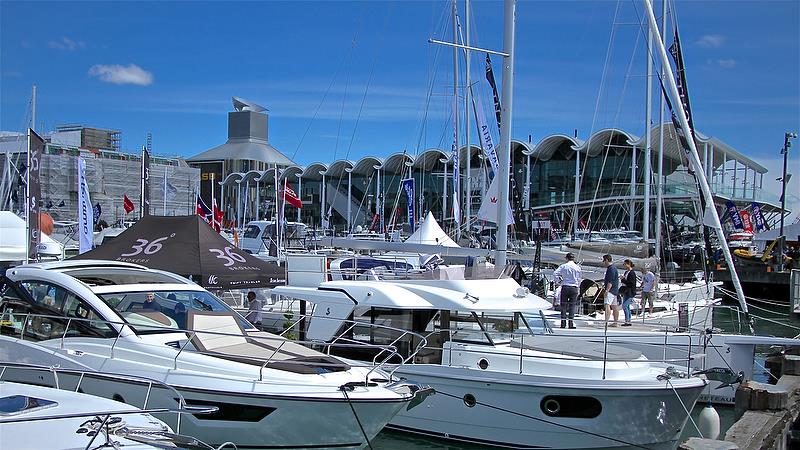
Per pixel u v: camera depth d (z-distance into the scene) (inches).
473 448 446.6
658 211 993.5
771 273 1424.7
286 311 564.4
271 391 330.6
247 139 4072.3
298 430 335.9
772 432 401.7
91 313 380.2
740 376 471.8
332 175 3014.3
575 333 552.4
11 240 807.1
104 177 2849.4
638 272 807.1
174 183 3078.2
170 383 340.8
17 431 227.1
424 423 461.4
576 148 2346.2
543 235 1899.6
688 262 1537.9
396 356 471.5
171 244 623.8
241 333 389.7
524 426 433.4
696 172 719.1
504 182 577.3
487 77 848.3
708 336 545.3
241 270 609.6
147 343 363.3
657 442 434.6
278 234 1034.7
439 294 470.0
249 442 337.1
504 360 446.6
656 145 1873.8
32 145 646.5
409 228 1579.7
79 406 255.6
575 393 422.0
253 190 3115.2
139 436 237.8
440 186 2716.5
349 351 481.7
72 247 1531.7
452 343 466.0
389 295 472.1
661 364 482.9
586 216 2415.1
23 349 384.8
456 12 1091.3
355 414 335.9
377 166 2824.8
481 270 533.0
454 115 1141.7
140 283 430.0
